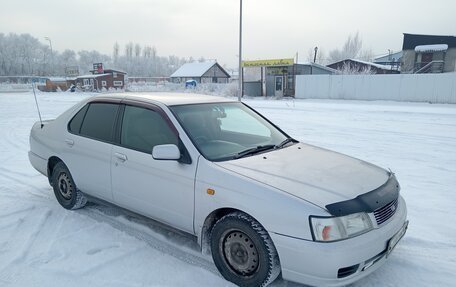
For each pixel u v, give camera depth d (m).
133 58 115.19
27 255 3.51
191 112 3.77
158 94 4.36
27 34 88.38
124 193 3.85
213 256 3.21
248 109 4.57
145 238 3.89
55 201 4.98
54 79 58.84
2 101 26.78
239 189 2.93
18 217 4.40
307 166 3.29
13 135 10.71
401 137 10.57
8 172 6.47
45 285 3.04
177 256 3.54
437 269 3.37
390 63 48.28
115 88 51.88
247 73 37.16
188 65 71.62
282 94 35.03
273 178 2.97
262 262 2.84
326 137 10.46
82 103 4.55
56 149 4.64
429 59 37.56
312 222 2.59
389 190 3.11
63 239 3.85
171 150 3.22
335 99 30.88
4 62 81.19
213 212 3.14
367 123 13.78
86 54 116.88
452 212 4.74
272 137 4.14
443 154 8.29
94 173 4.15
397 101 27.84
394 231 2.92
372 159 7.76
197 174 3.20
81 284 3.05
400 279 3.21
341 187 2.90
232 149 3.56
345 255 2.56
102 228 4.12
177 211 3.39
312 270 2.61
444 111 19.34
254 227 2.85
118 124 3.99
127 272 3.25
